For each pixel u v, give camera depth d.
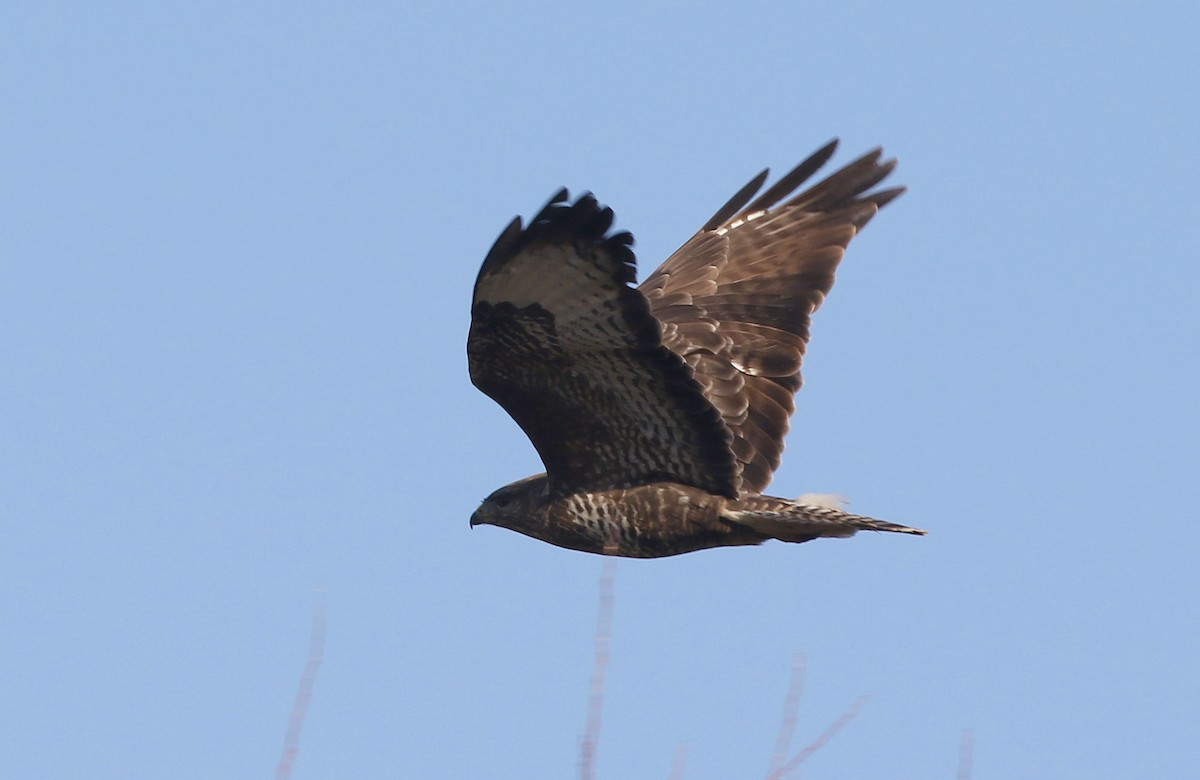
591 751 6.05
